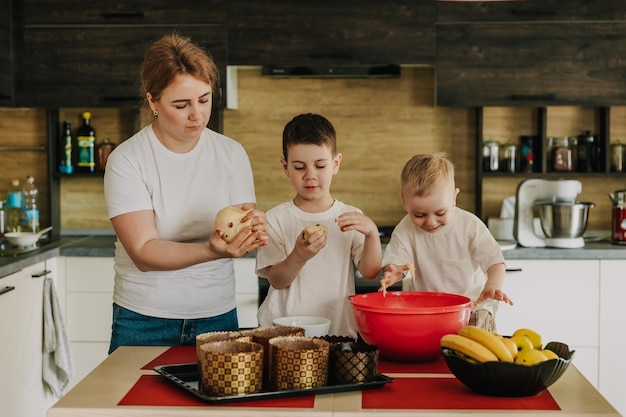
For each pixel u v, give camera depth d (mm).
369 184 4148
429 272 2219
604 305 3557
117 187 2049
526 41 3719
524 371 1457
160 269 1950
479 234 2170
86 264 3629
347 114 4125
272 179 4152
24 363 3262
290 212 2193
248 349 1563
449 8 3723
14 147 4148
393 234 2273
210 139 2176
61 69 3777
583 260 3553
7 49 3719
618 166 3980
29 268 3309
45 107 3801
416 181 2084
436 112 4109
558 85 3729
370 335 1771
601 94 3723
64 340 3502
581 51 3715
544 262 3557
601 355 3566
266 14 3740
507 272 3564
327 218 2172
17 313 3178
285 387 1542
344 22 3738
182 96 1941
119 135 4164
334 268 2154
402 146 4133
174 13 3746
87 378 1657
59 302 3627
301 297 2143
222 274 2213
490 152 4016
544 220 3643
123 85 3771
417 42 3734
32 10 3758
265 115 4137
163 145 2100
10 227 3967
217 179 2148
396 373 1694
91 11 3752
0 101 3732
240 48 3750
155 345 2139
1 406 3021
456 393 1540
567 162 3967
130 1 3742
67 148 4047
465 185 4121
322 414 1413
